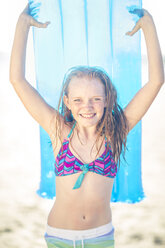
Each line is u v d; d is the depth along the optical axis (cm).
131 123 216
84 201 200
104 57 238
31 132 832
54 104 241
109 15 233
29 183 512
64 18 233
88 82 201
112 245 207
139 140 250
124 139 235
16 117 978
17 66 210
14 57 211
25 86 210
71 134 206
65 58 237
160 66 210
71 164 201
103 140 207
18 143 734
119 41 235
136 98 214
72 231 199
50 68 239
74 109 203
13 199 458
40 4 223
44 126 214
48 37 236
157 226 390
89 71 206
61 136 208
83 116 201
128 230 382
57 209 204
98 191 201
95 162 202
